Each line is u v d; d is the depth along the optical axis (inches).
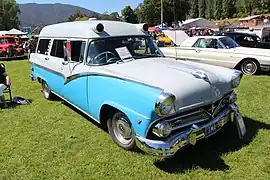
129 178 137.2
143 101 135.7
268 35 682.2
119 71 161.6
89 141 178.9
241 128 166.9
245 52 385.4
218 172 137.7
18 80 402.3
